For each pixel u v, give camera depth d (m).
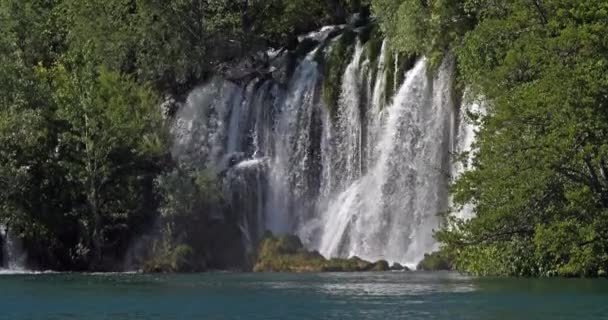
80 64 89.50
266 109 89.88
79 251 81.19
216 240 82.38
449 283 60.25
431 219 80.00
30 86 84.62
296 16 97.31
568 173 55.81
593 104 54.66
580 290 54.06
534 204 56.66
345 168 85.56
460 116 79.00
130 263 81.00
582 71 55.09
